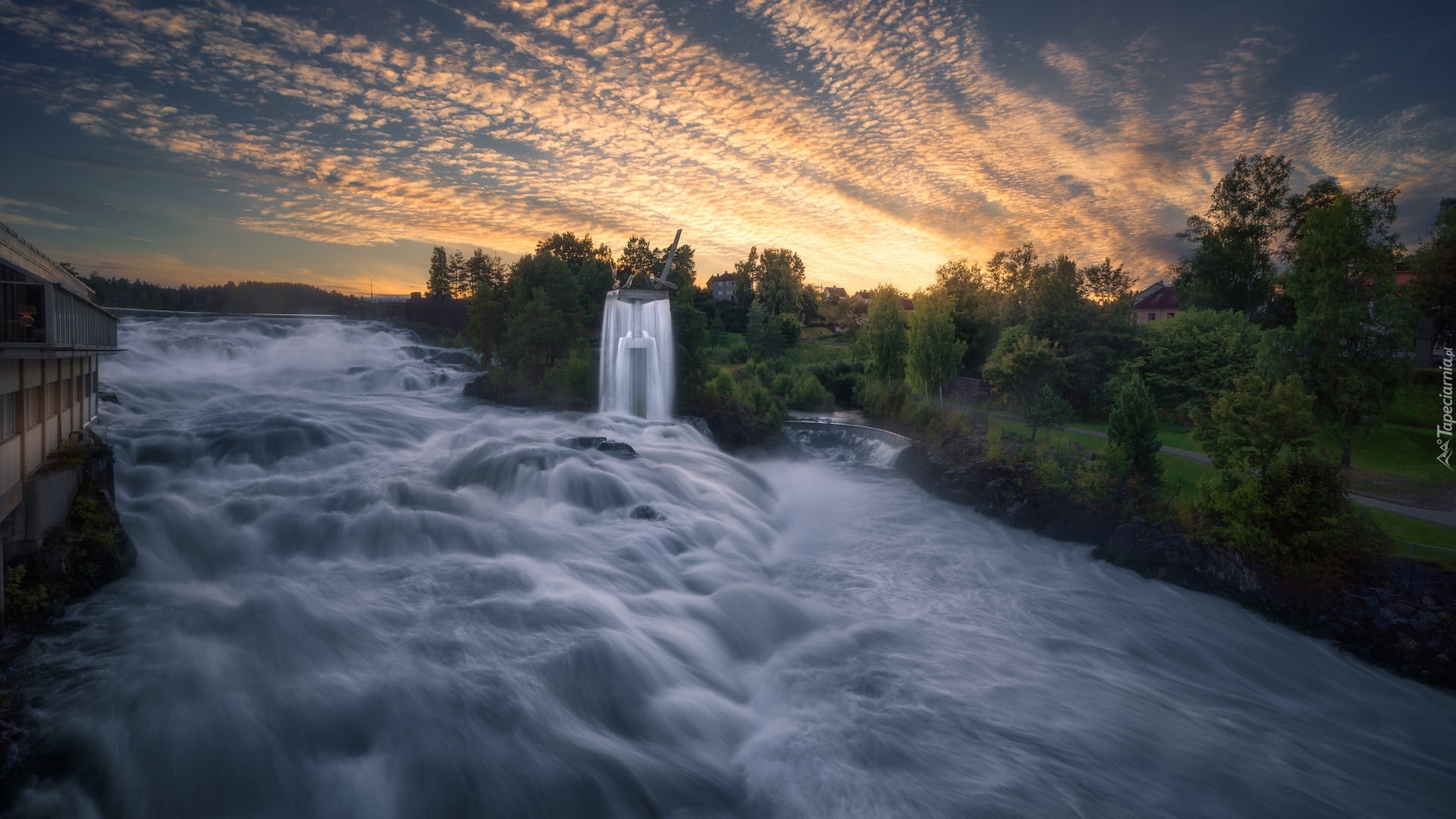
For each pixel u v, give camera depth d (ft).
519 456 104.99
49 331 59.72
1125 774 51.34
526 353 192.95
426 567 72.84
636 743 49.21
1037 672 66.85
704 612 70.18
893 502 128.57
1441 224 178.81
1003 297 291.58
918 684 61.93
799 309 472.44
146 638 54.54
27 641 53.31
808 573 90.63
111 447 87.81
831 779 47.73
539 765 44.50
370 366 230.07
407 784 42.06
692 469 121.90
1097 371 209.77
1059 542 107.14
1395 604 79.66
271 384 203.62
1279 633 81.46
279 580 67.51
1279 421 91.35
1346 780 54.44
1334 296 126.72
